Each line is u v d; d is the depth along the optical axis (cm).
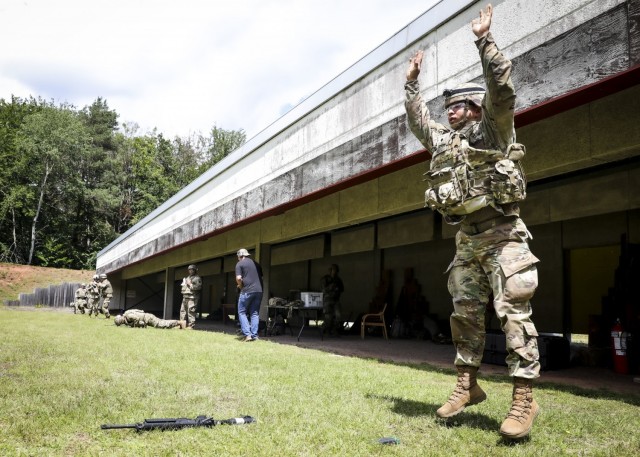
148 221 2372
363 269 1983
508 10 609
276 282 2612
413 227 1514
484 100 329
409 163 791
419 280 1695
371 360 800
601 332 890
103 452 286
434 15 725
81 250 6688
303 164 1071
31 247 5988
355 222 1098
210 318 2600
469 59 666
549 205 1055
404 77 782
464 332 368
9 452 281
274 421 359
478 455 286
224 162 1529
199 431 330
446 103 372
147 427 330
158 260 2644
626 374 704
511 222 346
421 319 1512
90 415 363
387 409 404
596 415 410
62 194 6412
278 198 1173
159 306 3647
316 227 1207
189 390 470
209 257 1973
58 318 2045
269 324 1456
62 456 279
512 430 312
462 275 369
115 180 6938
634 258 861
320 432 329
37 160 6269
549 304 1238
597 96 532
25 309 3394
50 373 565
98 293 2403
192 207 1797
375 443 307
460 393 366
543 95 556
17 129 6625
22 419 353
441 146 361
